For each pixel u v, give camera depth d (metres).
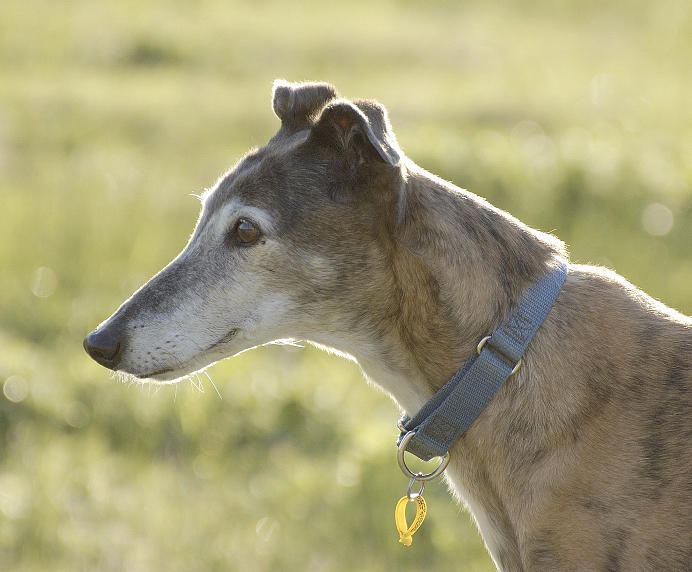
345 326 6.51
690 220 17.09
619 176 18.03
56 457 10.42
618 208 17.42
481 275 6.22
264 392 11.62
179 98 25.84
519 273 6.23
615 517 5.74
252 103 25.31
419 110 24.08
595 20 39.47
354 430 11.19
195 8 38.41
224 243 6.59
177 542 9.34
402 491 9.88
